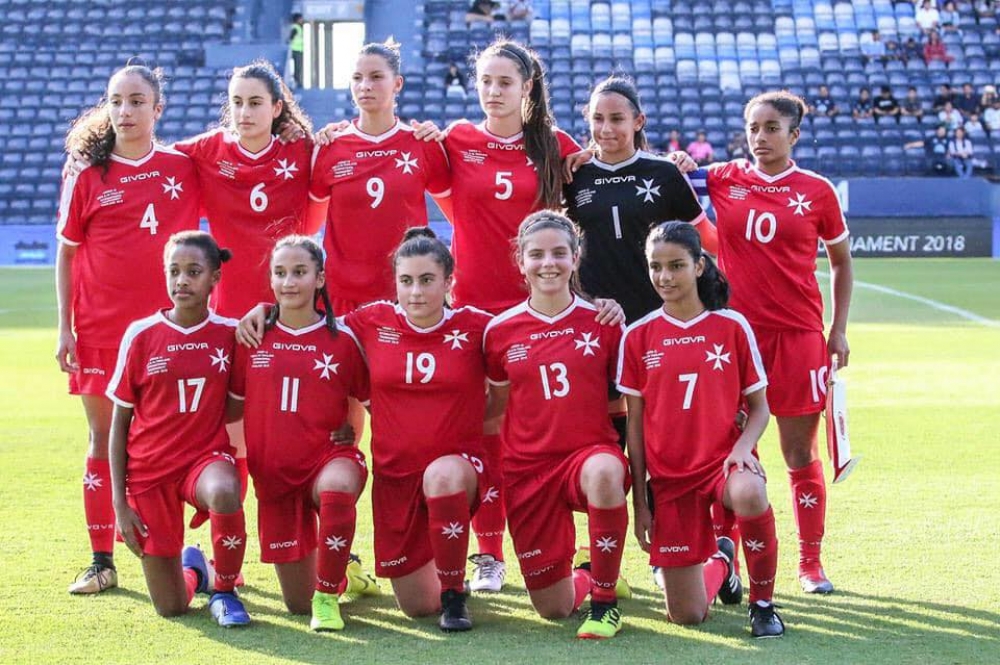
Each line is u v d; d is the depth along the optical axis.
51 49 28.64
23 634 4.26
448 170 5.71
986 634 4.20
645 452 4.61
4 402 9.60
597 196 5.37
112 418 4.84
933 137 26.45
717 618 4.53
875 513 5.92
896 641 4.13
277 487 4.58
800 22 29.52
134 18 29.17
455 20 29.38
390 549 4.55
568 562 4.53
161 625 4.40
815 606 4.58
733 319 4.57
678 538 4.43
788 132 5.22
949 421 8.44
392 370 4.61
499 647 4.14
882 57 28.70
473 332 4.70
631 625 4.42
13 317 15.90
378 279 5.60
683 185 5.37
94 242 5.34
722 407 4.52
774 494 6.38
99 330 5.29
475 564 5.15
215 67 28.25
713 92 27.92
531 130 5.51
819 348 5.23
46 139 27.09
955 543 5.39
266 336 4.70
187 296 4.62
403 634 4.32
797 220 5.19
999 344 12.79
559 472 4.50
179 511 4.59
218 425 4.67
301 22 29.39
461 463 4.50
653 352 4.57
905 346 12.70
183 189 5.47
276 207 5.54
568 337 4.61
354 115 27.75
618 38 29.12
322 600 4.42
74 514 6.00
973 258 23.77
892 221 23.97
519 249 4.74
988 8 29.62
